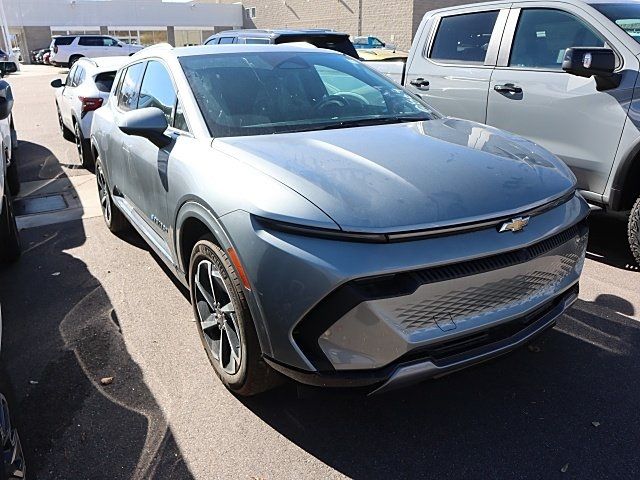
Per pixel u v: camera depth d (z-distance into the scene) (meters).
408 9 28.98
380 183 2.38
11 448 1.91
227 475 2.35
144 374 3.04
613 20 4.38
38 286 4.17
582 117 4.38
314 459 2.43
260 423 2.65
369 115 3.47
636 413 2.67
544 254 2.46
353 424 2.64
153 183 3.39
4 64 8.77
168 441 2.54
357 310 2.10
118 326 3.55
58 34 42.19
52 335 3.46
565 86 4.50
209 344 2.96
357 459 2.43
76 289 4.11
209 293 2.88
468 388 2.89
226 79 3.39
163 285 4.15
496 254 2.29
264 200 2.32
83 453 2.48
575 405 2.74
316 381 2.22
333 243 2.15
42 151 9.44
